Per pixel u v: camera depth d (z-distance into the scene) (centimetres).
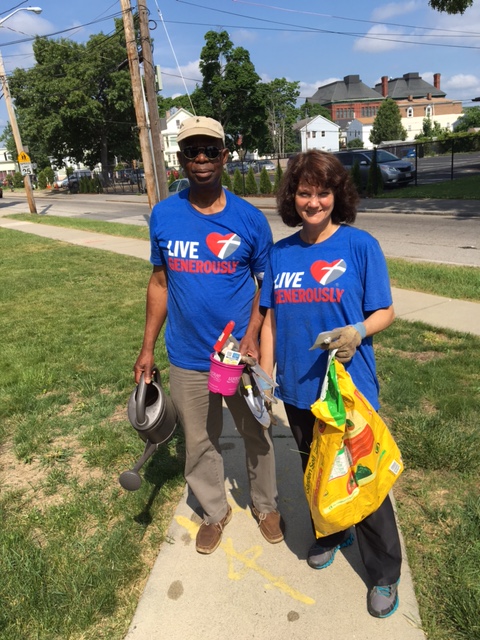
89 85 4300
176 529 256
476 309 578
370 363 197
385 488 188
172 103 7612
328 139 7825
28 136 4584
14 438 353
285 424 351
